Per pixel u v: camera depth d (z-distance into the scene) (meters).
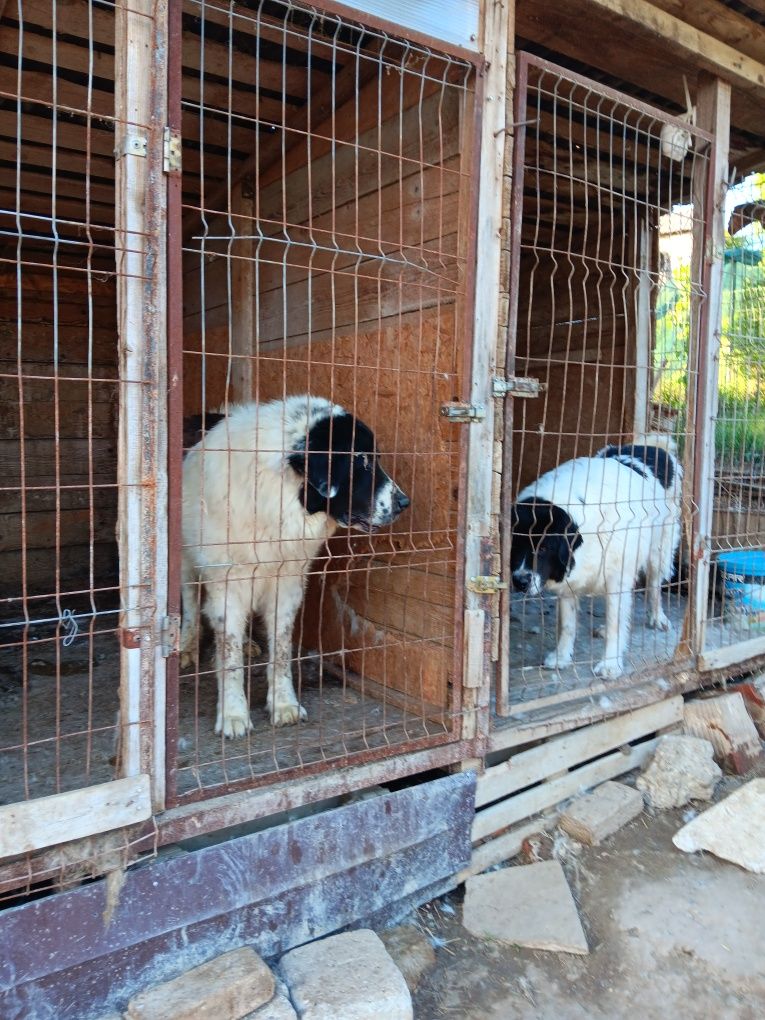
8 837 1.83
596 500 3.65
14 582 5.42
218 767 2.57
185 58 3.30
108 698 3.31
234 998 2.05
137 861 2.08
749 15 3.43
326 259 3.72
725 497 5.32
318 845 2.38
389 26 2.40
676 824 3.21
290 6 2.26
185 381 5.37
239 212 4.45
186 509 3.25
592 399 6.10
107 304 5.61
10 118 3.76
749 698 3.98
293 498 3.02
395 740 2.79
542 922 2.60
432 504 3.03
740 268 4.63
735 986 2.38
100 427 5.66
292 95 3.65
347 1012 2.09
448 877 2.79
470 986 2.39
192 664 3.82
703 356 3.62
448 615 2.95
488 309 2.70
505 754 3.17
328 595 3.77
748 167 5.16
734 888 2.81
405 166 3.12
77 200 4.88
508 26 2.65
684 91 4.04
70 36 3.11
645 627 4.50
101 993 2.03
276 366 4.24
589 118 4.18
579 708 3.22
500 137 2.66
